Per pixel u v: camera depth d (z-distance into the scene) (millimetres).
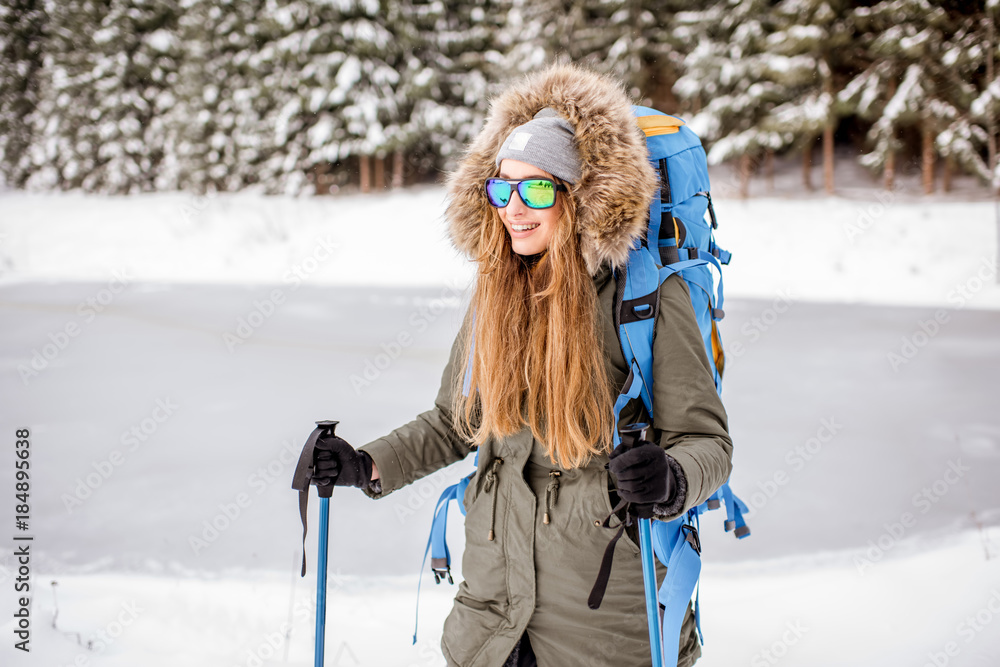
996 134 16594
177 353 7848
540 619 1484
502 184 1506
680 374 1435
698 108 21047
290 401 5906
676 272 1518
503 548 1524
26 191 33906
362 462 1622
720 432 1422
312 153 23031
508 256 1602
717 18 20234
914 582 2783
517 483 1529
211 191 24719
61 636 2447
